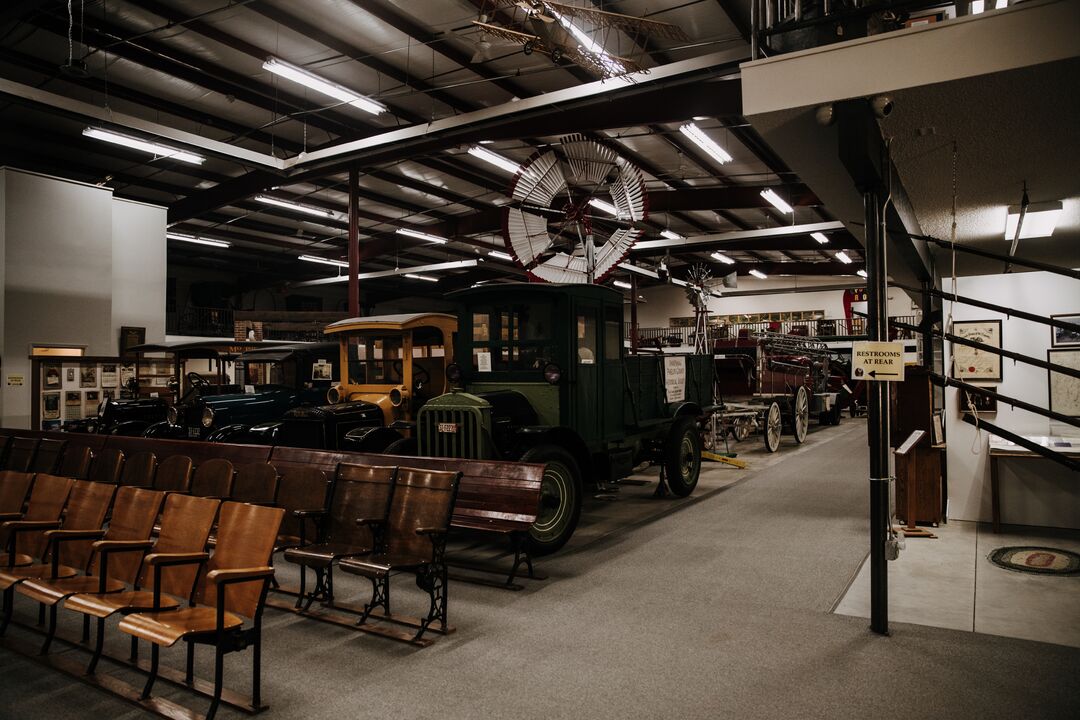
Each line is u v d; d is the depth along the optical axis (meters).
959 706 3.02
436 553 4.03
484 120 12.52
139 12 11.34
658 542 6.22
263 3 11.17
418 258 31.95
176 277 29.19
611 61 9.68
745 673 3.40
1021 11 3.25
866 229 4.13
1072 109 3.72
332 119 15.93
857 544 5.99
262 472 5.14
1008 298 7.34
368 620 4.26
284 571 5.52
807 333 29.69
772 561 5.49
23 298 14.24
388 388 7.89
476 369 7.26
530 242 10.08
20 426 14.09
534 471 5.06
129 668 3.61
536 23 8.80
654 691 3.22
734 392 15.06
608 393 7.34
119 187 19.92
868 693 3.16
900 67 3.50
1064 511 6.27
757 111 3.86
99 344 15.45
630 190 9.95
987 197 5.46
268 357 9.32
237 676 3.46
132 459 6.03
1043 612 4.16
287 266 31.17
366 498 4.51
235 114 15.56
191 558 3.41
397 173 19.56
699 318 13.54
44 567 4.27
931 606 4.32
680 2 11.20
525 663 3.57
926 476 6.45
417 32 11.98
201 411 8.94
